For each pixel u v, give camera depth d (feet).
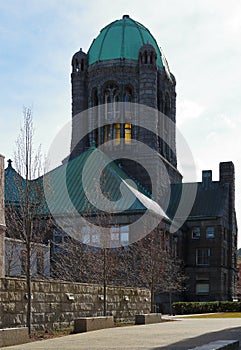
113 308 97.76
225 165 263.08
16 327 66.13
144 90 247.70
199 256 244.63
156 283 173.99
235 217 269.23
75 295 83.56
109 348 54.03
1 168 78.54
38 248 115.65
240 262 375.86
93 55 260.83
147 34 265.75
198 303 185.98
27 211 76.02
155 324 99.91
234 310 189.37
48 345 58.70
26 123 161.17
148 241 186.29
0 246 78.79
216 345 48.11
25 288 70.49
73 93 260.21
